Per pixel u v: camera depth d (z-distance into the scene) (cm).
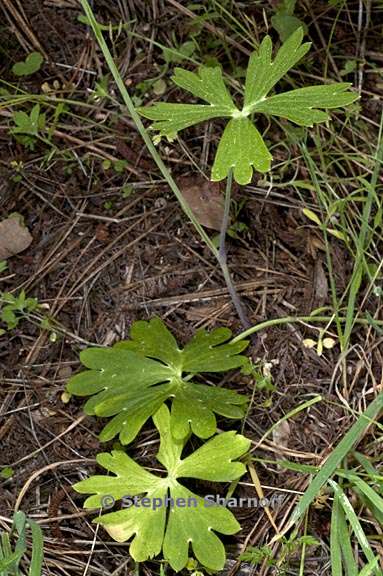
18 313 49
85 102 54
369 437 45
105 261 50
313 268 49
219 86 42
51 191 51
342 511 41
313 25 55
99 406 43
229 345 45
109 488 42
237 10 55
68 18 56
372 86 53
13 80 54
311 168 47
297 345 47
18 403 46
